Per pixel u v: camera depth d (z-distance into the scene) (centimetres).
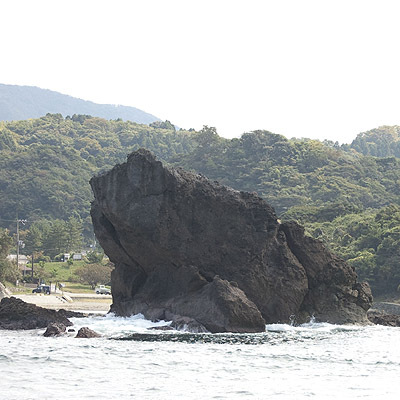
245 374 3622
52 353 4084
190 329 5172
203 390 3186
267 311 5888
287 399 3053
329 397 3112
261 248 5866
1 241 16712
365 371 3819
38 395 2969
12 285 16888
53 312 5588
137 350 4288
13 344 4447
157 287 5812
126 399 2952
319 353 4428
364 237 17375
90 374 3484
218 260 5766
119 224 5678
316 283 6262
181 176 5706
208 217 5753
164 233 5591
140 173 5584
